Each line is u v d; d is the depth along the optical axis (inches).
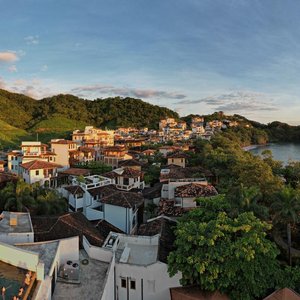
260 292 1029.8
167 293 1105.4
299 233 1739.7
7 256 856.3
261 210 1401.3
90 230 1380.4
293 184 2864.2
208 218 1272.1
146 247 1283.2
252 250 1018.7
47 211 1791.3
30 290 757.3
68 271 991.0
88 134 5319.9
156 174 3065.9
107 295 989.8
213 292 1041.5
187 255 1047.6
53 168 2677.2
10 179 2373.3
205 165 3125.0
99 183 2299.5
